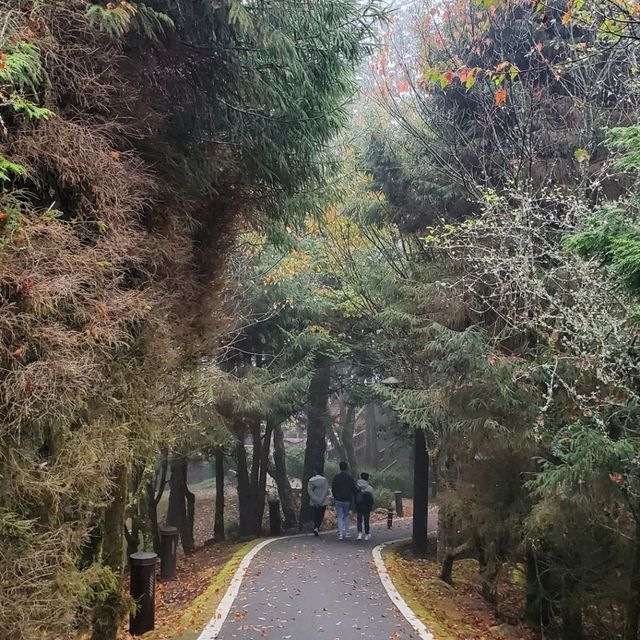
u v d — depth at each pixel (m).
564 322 6.92
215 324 6.62
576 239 4.17
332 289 15.63
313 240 14.48
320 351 16.75
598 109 7.34
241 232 7.28
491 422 7.48
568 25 7.47
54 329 3.06
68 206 3.83
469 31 8.67
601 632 8.62
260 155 5.80
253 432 17.27
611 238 3.96
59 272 3.21
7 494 2.99
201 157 5.47
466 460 9.17
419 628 6.95
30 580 3.07
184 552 15.62
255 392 14.00
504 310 8.34
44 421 3.14
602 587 7.62
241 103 5.33
